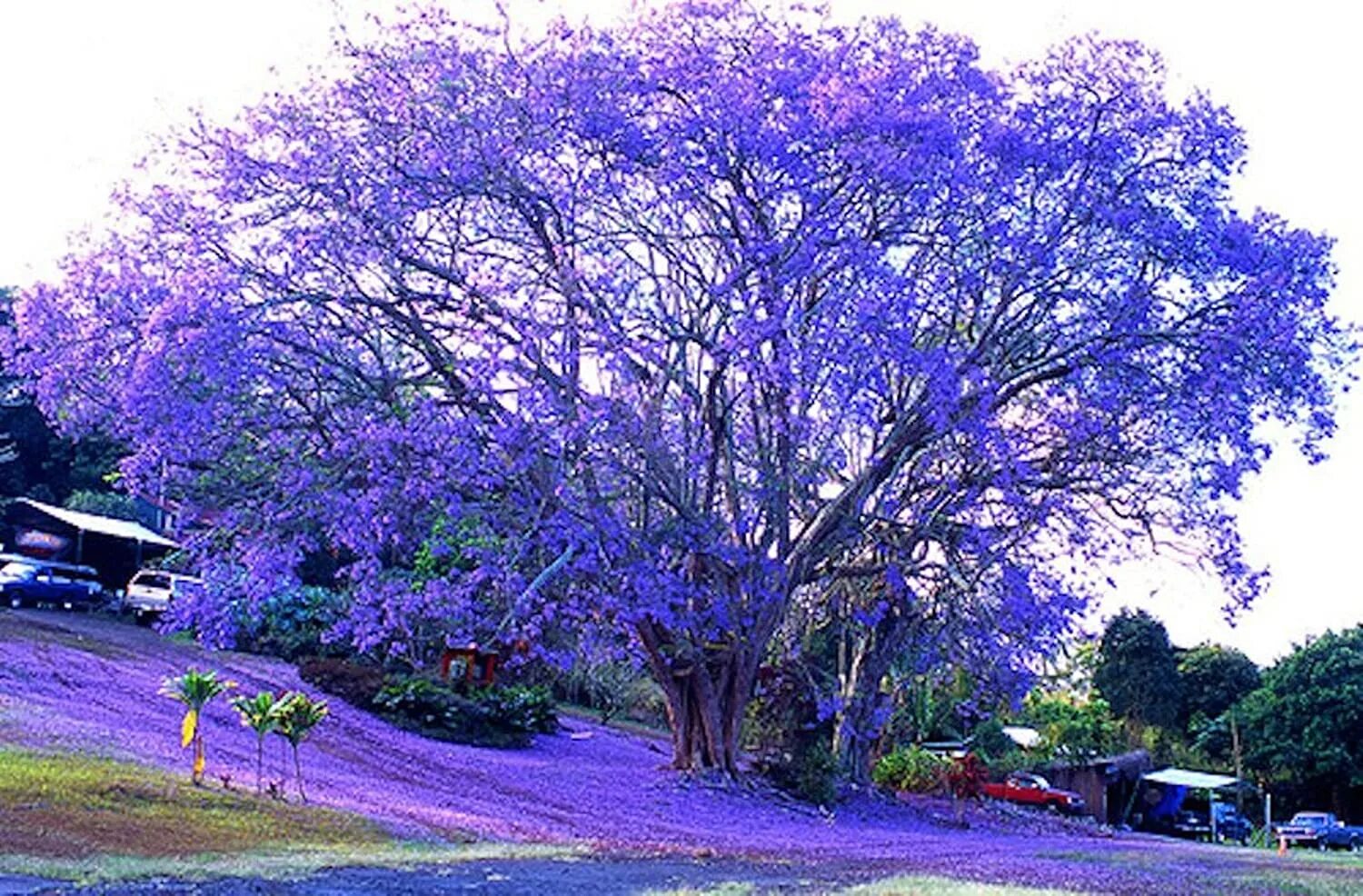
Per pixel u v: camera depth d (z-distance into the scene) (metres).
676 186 21.22
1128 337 22.30
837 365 20.77
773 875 12.63
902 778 32.03
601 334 20.45
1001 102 22.38
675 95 21.45
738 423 23.50
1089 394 23.14
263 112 21.20
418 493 20.48
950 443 23.02
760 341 20.27
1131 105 22.48
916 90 21.56
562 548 21.02
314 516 20.64
